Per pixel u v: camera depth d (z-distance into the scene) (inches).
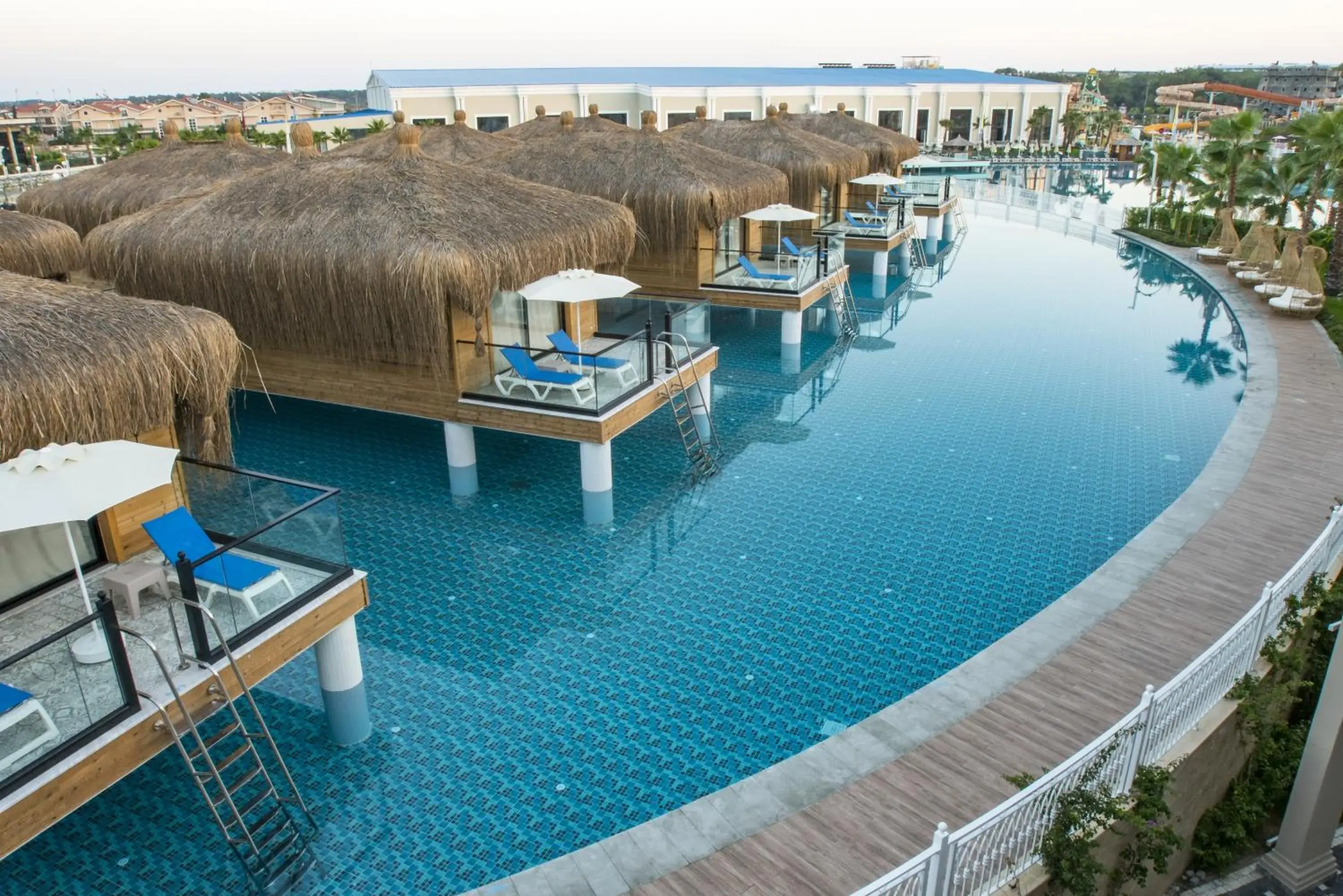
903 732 306.0
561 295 475.8
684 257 778.2
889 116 2714.1
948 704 319.6
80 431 261.9
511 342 544.4
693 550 473.7
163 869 275.1
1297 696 350.3
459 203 492.4
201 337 297.0
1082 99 4266.7
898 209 1170.0
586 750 328.2
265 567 282.0
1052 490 541.3
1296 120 1214.3
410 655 386.3
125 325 283.1
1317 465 515.2
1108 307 1011.3
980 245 1433.3
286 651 281.1
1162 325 928.3
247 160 845.2
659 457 593.9
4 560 284.5
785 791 281.1
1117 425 649.6
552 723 343.0
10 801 209.6
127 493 237.0
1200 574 400.5
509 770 317.7
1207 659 283.7
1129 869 262.1
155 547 322.0
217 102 5935.0
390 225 468.4
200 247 502.0
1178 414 671.8
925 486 549.3
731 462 587.8
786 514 513.7
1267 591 317.1
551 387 503.2
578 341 593.3
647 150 755.4
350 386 533.3
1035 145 2925.7
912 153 1371.8
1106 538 481.4
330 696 321.7
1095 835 246.2
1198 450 602.5
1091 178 2439.7
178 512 288.4
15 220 609.6
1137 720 259.4
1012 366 796.0
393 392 522.0
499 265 470.0
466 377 504.4
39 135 3432.6
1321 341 784.3
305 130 563.2
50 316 274.5
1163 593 386.0
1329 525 363.9
